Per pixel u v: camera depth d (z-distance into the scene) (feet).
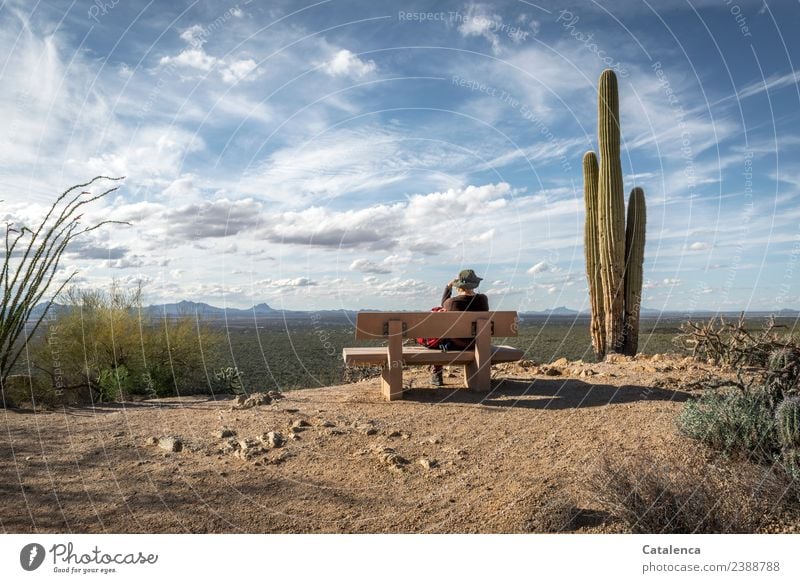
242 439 14.28
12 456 12.91
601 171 29.17
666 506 9.80
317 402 18.38
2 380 19.38
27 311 19.79
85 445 13.75
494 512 10.42
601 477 10.48
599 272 30.14
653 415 15.10
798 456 10.75
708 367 21.30
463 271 19.84
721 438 12.37
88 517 10.14
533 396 18.08
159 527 9.90
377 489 11.62
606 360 25.76
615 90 28.89
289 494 11.35
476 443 14.06
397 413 16.75
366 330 18.02
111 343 23.45
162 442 13.74
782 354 13.97
